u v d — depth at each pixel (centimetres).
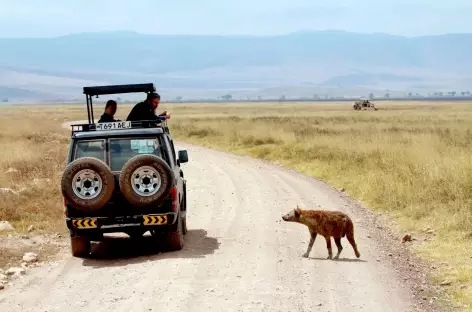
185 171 5766
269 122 13275
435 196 3416
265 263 2403
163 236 2705
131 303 1912
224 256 2534
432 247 2648
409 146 5978
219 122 14175
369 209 3584
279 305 1867
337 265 2370
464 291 2023
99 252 2733
